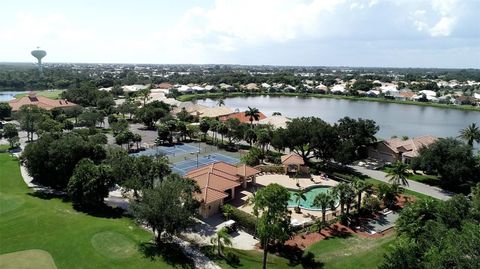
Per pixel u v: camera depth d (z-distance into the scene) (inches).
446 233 1309.1
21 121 4192.9
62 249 1721.2
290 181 2957.7
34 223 1993.1
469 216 1503.4
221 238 1856.5
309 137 3267.7
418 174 3260.3
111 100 6412.4
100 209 2289.6
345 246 1902.1
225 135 4311.0
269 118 5044.3
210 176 2471.7
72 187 2239.2
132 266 1627.7
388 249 1755.7
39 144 2613.2
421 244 1381.6
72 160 2576.3
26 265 1573.6
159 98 7204.7
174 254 1768.0
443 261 1087.0
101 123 5452.8
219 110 5757.9
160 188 1839.3
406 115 7332.7
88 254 1692.9
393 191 2468.0
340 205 2365.9
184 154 3804.1
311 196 2657.5
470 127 3959.2
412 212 1710.1
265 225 1583.4
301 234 2032.5
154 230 1854.1
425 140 3754.9
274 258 1771.7
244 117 5226.4
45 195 2506.2
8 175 2847.0
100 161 2746.1
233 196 2534.5
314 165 3400.6
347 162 3176.7
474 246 1067.3
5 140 4234.7
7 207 2199.8
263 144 3703.3
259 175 3120.1
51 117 4933.6
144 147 4042.8
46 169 2598.4
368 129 3590.1
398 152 3592.5
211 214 2258.9
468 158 2812.5
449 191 2829.7
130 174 2391.7
